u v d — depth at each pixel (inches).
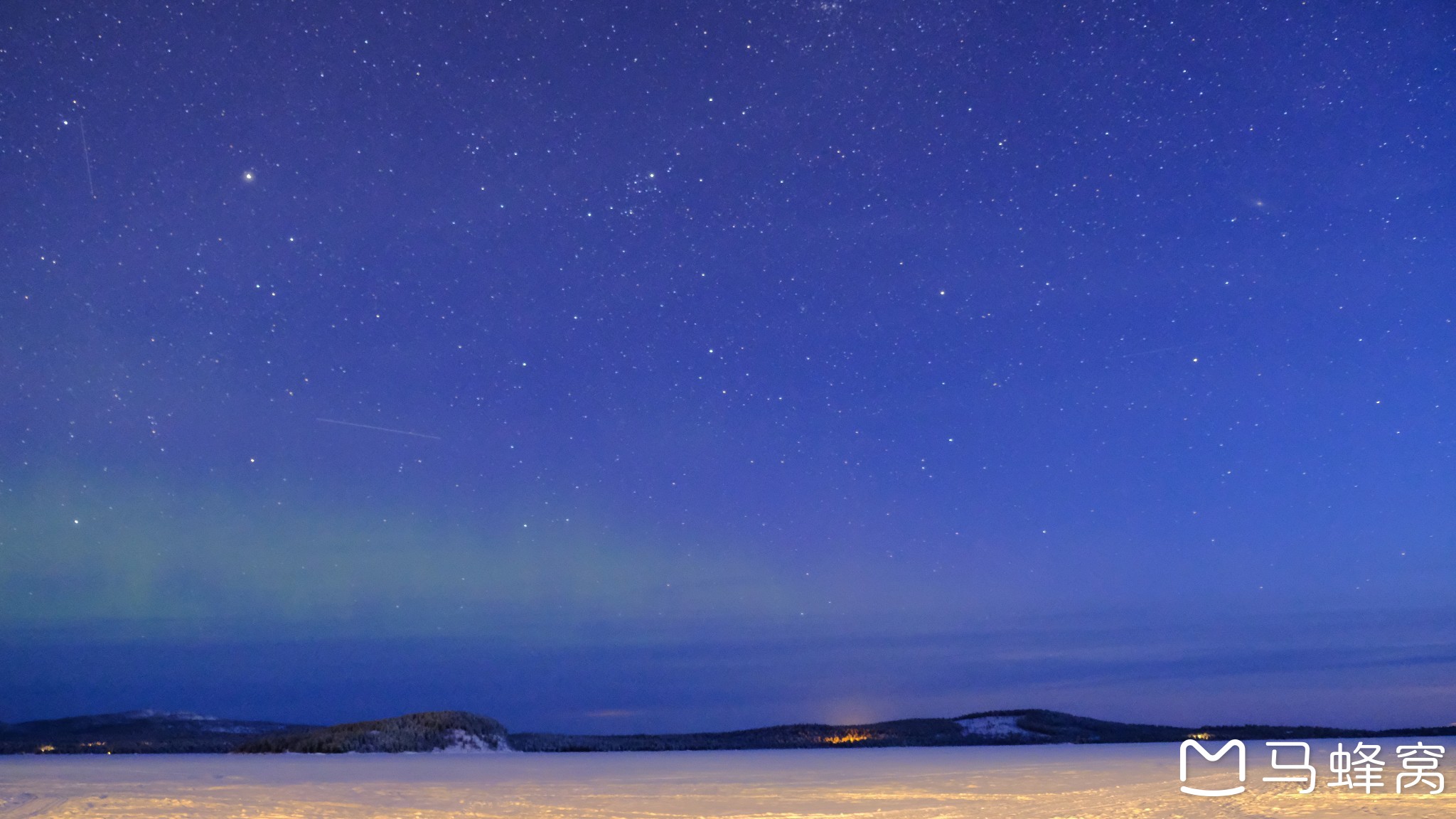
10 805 480.4
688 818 430.3
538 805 487.2
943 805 474.9
